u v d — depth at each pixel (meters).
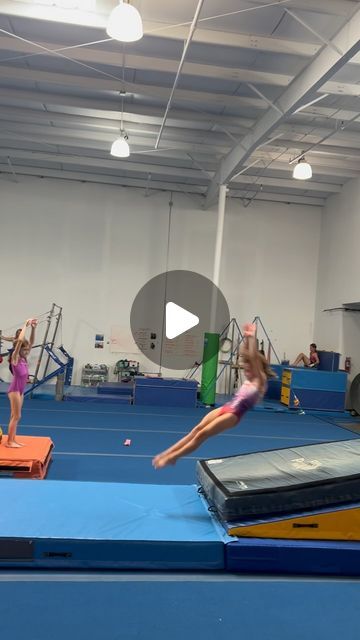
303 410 10.73
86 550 3.22
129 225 12.50
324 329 12.40
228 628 2.74
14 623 2.66
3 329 12.10
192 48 6.66
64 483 4.23
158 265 12.58
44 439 5.85
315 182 11.72
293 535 3.47
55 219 12.26
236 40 6.14
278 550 3.36
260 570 3.36
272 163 10.46
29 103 8.69
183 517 3.69
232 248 12.81
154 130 9.24
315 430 8.72
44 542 3.20
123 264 12.48
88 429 7.72
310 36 6.16
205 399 10.84
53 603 2.87
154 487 4.30
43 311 12.23
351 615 2.94
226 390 12.66
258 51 6.57
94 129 9.53
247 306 12.82
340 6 5.35
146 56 6.91
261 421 9.40
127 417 8.95
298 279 12.89
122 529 3.41
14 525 3.35
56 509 3.67
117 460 6.10
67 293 12.30
